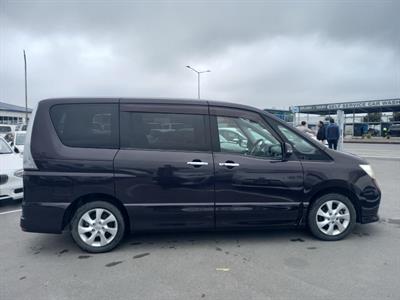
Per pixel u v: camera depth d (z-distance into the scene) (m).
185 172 4.02
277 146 4.25
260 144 4.26
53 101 4.04
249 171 4.11
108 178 3.92
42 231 3.91
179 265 3.61
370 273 3.37
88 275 3.40
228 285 3.15
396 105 37.22
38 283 3.23
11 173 6.06
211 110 4.20
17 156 6.94
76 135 3.98
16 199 6.38
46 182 3.86
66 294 3.01
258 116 4.30
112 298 2.93
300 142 4.33
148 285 3.17
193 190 4.04
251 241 4.33
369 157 15.34
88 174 3.90
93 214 4.02
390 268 3.48
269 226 4.26
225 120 4.22
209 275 3.36
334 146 13.78
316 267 3.52
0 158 6.64
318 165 4.26
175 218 4.06
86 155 3.92
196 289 3.08
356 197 4.32
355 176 4.30
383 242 4.25
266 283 3.18
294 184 4.19
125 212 4.11
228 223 4.16
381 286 3.10
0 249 4.15
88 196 4.01
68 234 4.72
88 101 4.06
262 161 4.16
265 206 4.16
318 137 14.69
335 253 3.90
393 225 4.95
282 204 4.20
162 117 4.09
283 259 3.74
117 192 3.95
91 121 4.02
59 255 3.95
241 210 4.12
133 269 3.53
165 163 4.00
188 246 4.18
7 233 4.76
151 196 4.00
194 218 4.09
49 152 3.88
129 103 4.09
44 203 3.87
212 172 4.05
